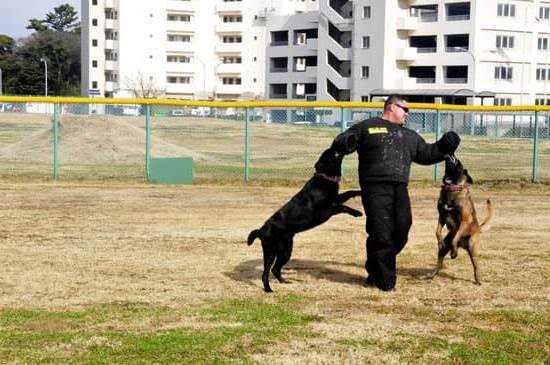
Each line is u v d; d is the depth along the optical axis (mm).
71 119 25984
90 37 89812
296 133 29734
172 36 92000
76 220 13484
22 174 20562
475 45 64188
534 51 66375
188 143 26344
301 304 7879
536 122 19750
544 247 11258
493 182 19703
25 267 9539
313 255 10570
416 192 18328
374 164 8258
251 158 24125
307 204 8219
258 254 10586
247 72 93688
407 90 67562
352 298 8164
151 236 11938
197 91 93312
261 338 6672
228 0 93188
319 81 75062
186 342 6531
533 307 7809
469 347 6480
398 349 6422
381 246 8406
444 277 9234
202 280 8961
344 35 73938
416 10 68562
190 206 15562
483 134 36094
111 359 6094
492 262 10125
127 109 48625
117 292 8328
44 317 7285
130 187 18703
